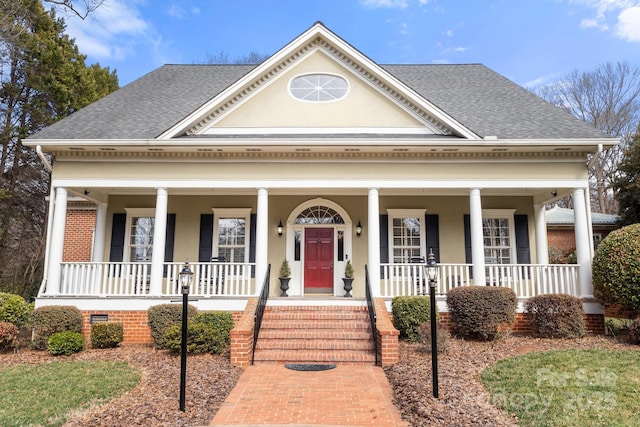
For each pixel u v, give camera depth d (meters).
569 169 11.12
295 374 7.45
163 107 13.34
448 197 13.70
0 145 20.17
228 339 9.43
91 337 9.59
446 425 5.01
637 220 15.95
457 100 13.68
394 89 11.86
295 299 10.65
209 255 13.33
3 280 19.94
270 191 12.82
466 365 7.45
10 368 7.72
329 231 13.73
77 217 16.66
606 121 30.16
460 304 9.54
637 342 8.68
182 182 11.23
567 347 8.55
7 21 16.59
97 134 11.22
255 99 11.98
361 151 11.12
